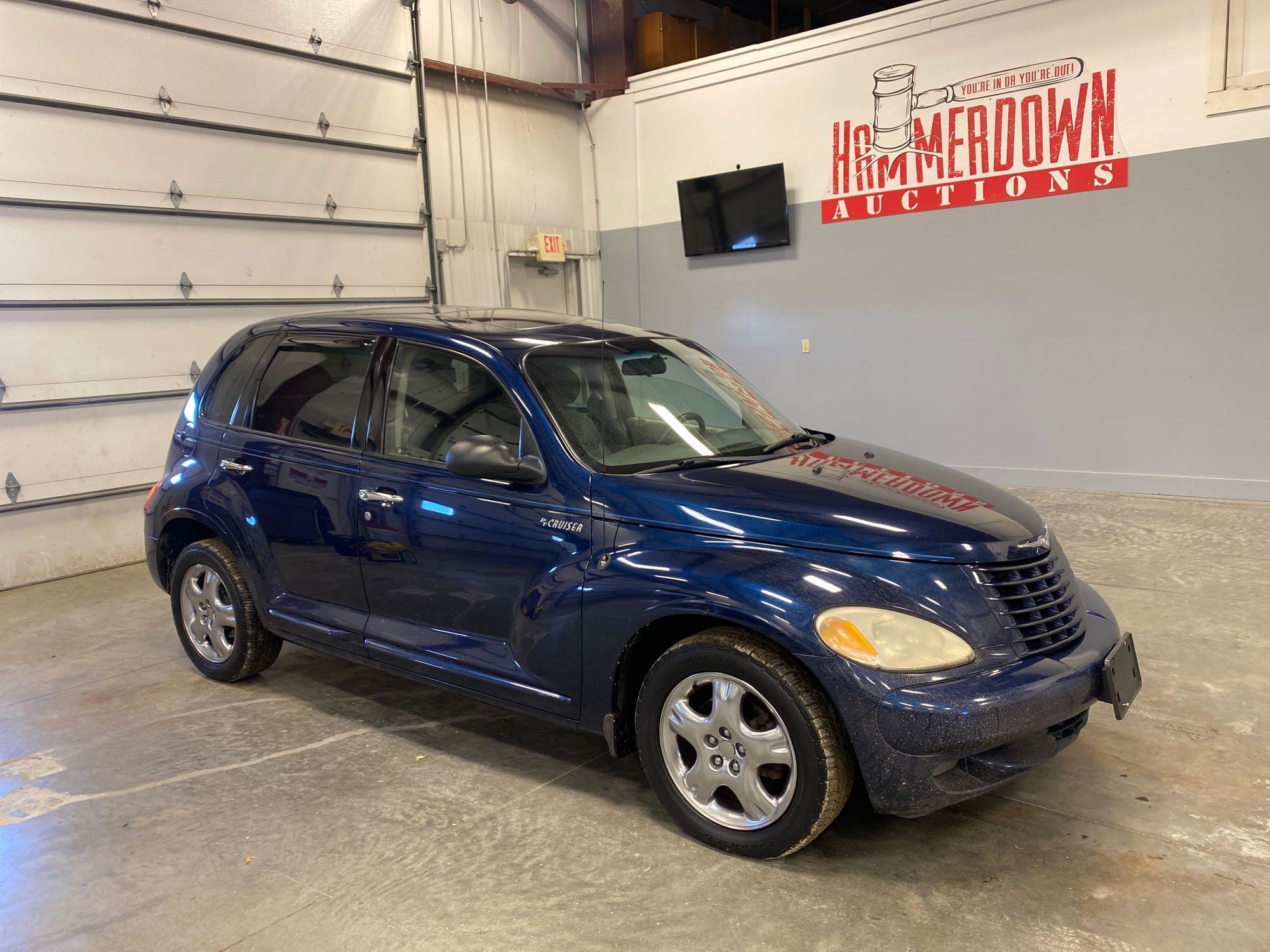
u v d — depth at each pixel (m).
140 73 6.38
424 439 3.13
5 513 5.82
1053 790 2.84
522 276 9.70
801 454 3.12
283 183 7.35
